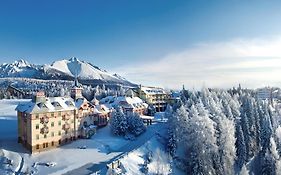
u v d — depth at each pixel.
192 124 88.69
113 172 70.56
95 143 94.38
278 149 94.69
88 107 104.75
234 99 139.50
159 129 111.56
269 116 116.69
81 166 75.50
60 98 96.50
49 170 72.69
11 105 169.62
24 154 81.88
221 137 88.94
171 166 83.75
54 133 89.38
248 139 100.25
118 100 137.50
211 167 82.19
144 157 84.50
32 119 83.25
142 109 145.88
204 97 126.06
